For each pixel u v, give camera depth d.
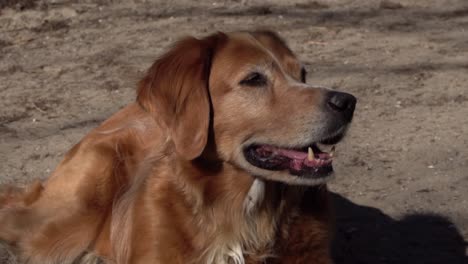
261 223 2.10
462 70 3.35
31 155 2.79
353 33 3.86
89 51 3.68
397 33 3.86
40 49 3.75
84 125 2.96
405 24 4.00
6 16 4.23
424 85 3.21
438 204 2.52
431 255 2.35
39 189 2.37
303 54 3.57
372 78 3.29
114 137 2.31
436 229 2.44
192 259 2.09
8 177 2.67
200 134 2.05
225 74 2.06
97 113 3.04
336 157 2.75
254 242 2.10
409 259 2.34
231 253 2.10
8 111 3.06
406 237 2.41
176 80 2.07
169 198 2.09
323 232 2.13
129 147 2.29
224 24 3.99
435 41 3.74
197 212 2.08
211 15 4.17
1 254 2.33
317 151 2.08
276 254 2.12
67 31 3.99
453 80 3.25
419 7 4.30
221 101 2.06
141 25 4.04
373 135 2.88
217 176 2.08
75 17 4.20
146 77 2.11
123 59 3.54
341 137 2.05
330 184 2.62
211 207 2.09
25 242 2.32
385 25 3.98
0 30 4.03
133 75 3.33
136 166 2.25
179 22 4.05
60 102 3.12
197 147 2.04
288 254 2.12
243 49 2.07
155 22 4.08
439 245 2.38
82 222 2.28
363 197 2.56
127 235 2.15
